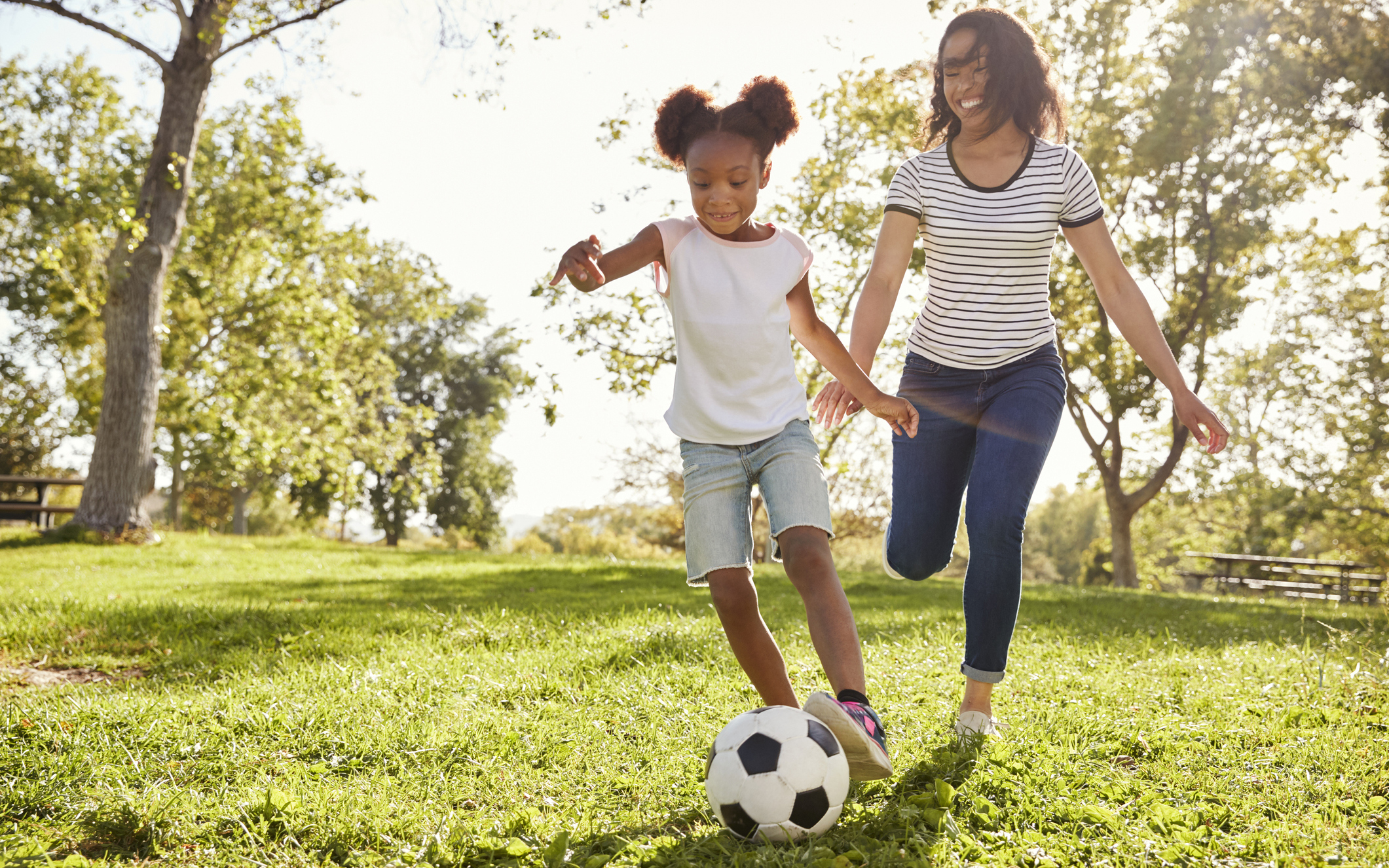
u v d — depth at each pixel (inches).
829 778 77.8
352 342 954.7
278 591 288.0
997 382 113.8
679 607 243.4
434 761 100.9
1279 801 85.7
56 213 853.8
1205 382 782.5
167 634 190.1
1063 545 2269.9
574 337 546.3
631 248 92.5
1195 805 85.7
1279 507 820.0
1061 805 83.6
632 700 125.7
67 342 886.4
